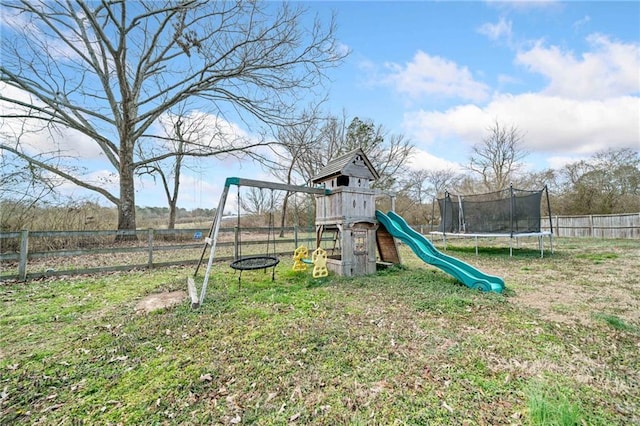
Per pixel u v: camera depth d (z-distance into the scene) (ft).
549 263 23.29
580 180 57.82
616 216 42.78
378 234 21.98
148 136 36.45
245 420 5.30
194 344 8.28
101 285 15.60
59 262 23.59
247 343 8.29
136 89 33.68
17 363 7.32
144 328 9.44
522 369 6.93
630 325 9.76
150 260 20.92
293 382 6.42
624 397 5.87
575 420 5.14
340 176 18.80
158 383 6.43
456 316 10.58
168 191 52.08
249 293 13.65
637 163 53.36
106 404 5.77
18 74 26.63
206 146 36.06
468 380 6.46
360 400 5.82
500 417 5.28
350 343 8.26
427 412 5.44
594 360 7.39
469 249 34.73
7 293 13.99
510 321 10.12
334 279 16.71
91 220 30.60
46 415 5.48
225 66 30.91
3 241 23.84
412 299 12.59
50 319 10.41
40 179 26.55
